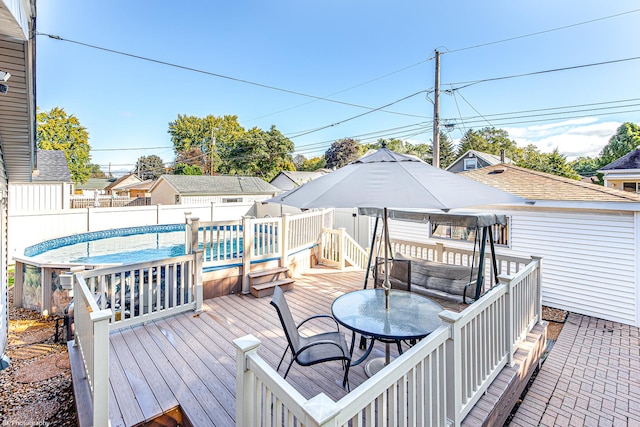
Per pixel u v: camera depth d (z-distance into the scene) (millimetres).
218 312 4758
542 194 7059
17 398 3633
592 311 6371
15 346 4961
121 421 2426
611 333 5582
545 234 6910
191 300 4762
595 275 6316
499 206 7488
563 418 3275
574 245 6555
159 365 3246
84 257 9469
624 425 3170
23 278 6578
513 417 3291
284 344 3766
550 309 6836
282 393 1524
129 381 2955
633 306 5902
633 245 5879
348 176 2902
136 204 20750
